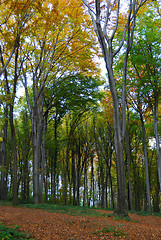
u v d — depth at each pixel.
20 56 17.03
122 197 12.00
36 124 20.41
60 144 27.05
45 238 6.20
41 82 19.75
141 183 32.78
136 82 20.34
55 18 14.34
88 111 28.36
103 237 6.78
